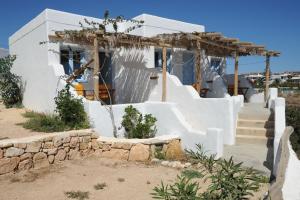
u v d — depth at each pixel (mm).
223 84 15219
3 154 7129
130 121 10609
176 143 9773
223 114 10352
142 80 13539
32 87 14586
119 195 6246
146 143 8844
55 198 5992
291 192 4078
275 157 7684
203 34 11211
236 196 3434
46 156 8008
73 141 8688
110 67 14891
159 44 11859
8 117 12562
